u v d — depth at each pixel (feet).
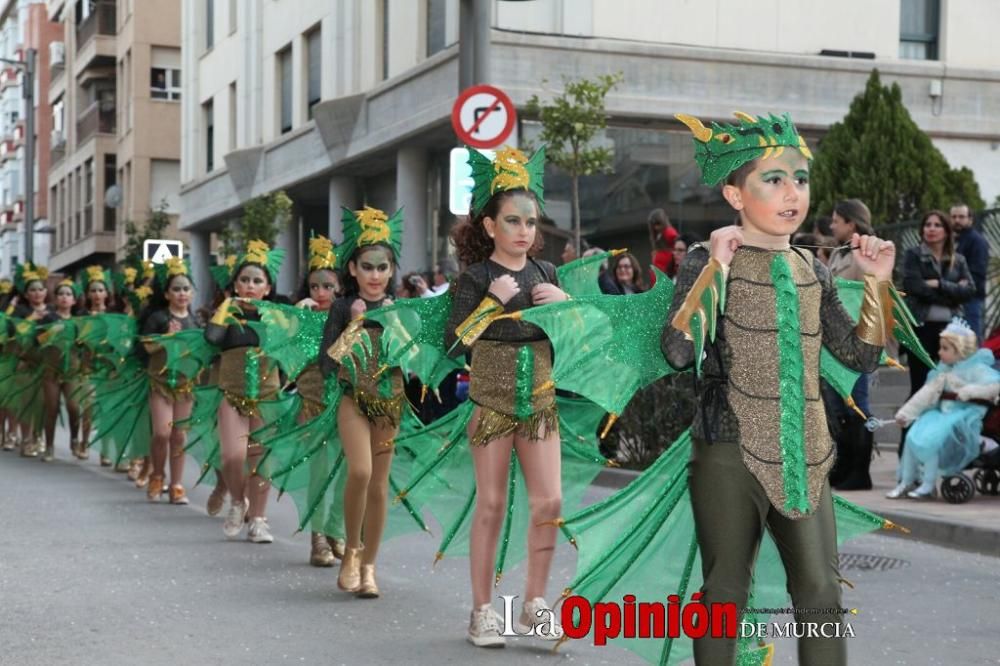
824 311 14.89
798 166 14.29
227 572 26.86
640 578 15.74
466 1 42.34
